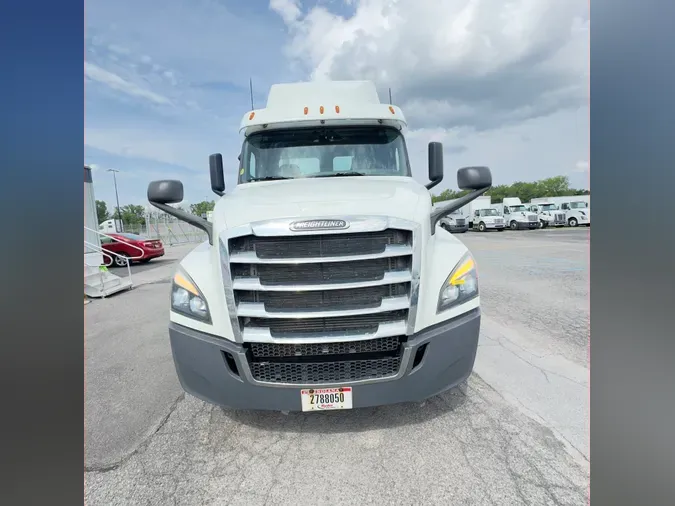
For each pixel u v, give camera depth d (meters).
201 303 2.65
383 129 4.23
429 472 2.47
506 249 15.36
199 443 2.84
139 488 2.42
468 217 34.59
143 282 10.60
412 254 2.54
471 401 3.25
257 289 2.49
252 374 2.56
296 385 2.54
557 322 5.32
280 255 2.50
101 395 3.59
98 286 8.41
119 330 5.81
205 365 2.62
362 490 2.35
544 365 3.90
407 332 2.54
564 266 10.34
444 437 2.80
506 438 2.76
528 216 33.38
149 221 28.38
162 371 4.14
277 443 2.82
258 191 3.33
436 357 2.61
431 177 4.06
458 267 2.76
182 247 26.67
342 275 2.52
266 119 4.10
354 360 2.57
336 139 4.18
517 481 2.37
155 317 6.59
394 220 2.54
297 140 4.17
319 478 2.46
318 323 2.55
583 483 2.33
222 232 2.54
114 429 3.03
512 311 5.90
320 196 2.88
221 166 4.36
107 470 2.57
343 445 2.77
